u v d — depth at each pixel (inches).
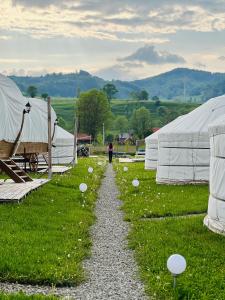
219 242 454.6
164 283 328.8
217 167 504.1
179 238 470.0
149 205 679.1
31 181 872.9
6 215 541.6
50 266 364.5
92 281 353.1
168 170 933.8
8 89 750.5
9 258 377.7
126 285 344.5
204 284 329.4
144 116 5098.4
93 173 1227.9
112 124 5285.4
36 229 492.4
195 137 899.4
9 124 737.6
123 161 2001.7
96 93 5128.0
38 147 1147.9
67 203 680.4
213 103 936.9
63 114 7165.4
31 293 322.3
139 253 418.0
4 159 829.8
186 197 749.3
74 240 458.9
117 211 667.4
